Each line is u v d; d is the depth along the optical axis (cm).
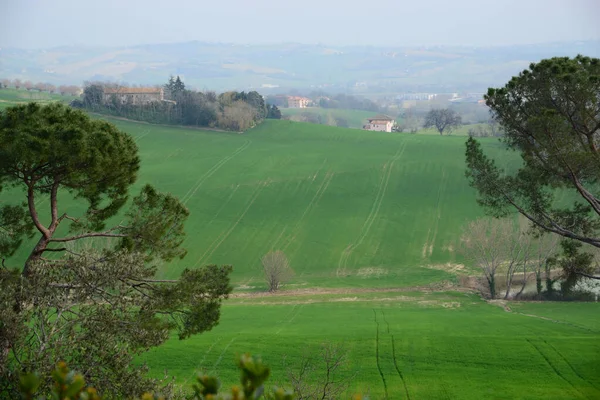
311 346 5075
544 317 6844
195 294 2417
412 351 4944
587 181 3259
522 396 3944
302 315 7338
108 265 2147
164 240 2620
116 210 2628
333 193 12850
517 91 3123
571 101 3022
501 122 3219
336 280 9619
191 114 16712
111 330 2008
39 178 2355
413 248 10806
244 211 12031
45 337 1820
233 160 14425
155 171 13588
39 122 2303
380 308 7769
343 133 16950
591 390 4006
